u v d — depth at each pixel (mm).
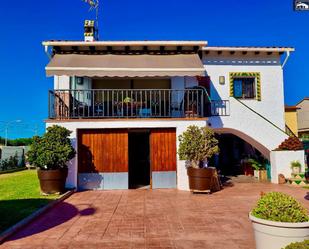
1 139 37375
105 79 17234
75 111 14711
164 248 6293
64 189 12586
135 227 7797
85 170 13742
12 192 12656
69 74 13453
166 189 13711
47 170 11945
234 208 9859
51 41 15078
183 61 15086
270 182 16156
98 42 15219
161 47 16000
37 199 11016
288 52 18172
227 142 21094
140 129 14414
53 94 13852
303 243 4125
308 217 5078
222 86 18406
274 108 18656
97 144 13875
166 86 17469
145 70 13875
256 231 5312
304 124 29328
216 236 7020
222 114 16469
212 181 13266
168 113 16219
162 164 14008
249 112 16500
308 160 18594
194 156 12586
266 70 18797
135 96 15695
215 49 17750
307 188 14164
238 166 20391
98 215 9070
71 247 6418
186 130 13398
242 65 18656
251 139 16531
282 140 16391
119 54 15961
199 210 9609
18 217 8500
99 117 14102
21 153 27453
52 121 13484
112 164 13852
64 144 12281
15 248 6391
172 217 8758
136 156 16484
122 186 13766
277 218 5062
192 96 14625
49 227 7855
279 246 4941
